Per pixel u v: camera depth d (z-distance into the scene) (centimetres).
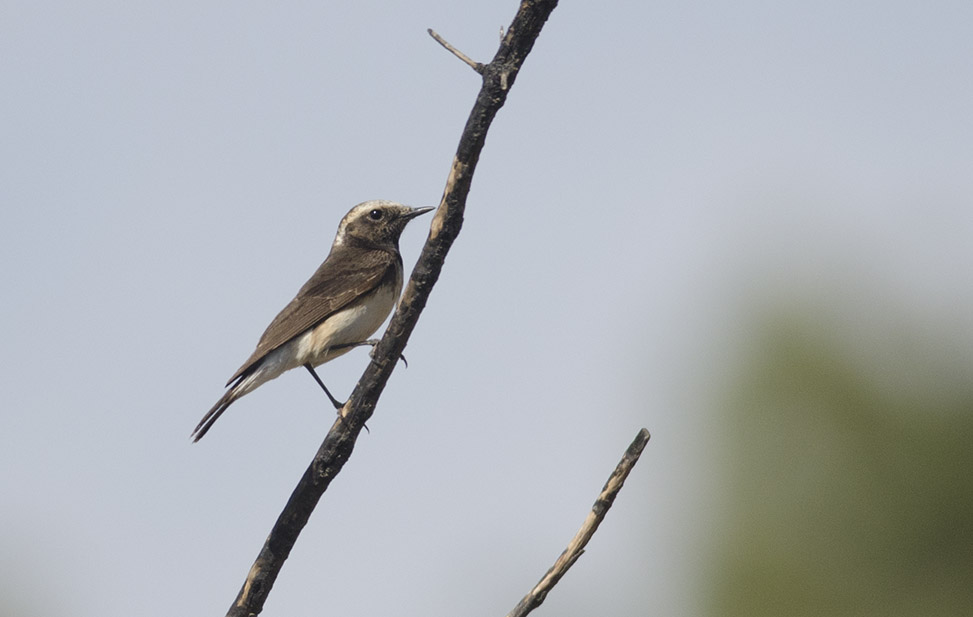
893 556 1650
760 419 1691
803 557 1669
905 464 1664
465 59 745
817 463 1683
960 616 1638
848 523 1666
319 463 807
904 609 1633
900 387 1695
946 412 1677
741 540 1666
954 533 1642
